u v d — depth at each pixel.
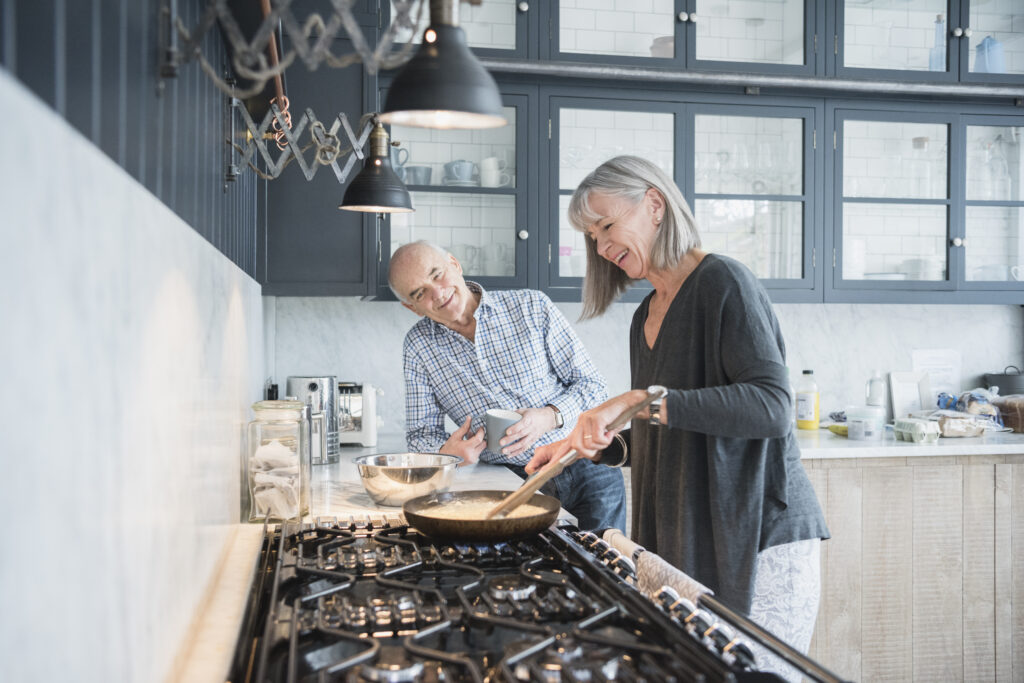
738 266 1.61
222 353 1.38
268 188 2.76
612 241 1.72
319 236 2.79
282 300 3.27
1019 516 3.04
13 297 0.43
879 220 3.26
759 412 1.46
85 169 0.57
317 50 0.80
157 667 0.81
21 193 0.44
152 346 0.80
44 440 0.48
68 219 0.53
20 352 0.44
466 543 1.39
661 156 3.08
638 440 1.77
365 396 2.96
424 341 2.48
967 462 3.00
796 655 0.86
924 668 2.98
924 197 3.27
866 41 3.16
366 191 1.93
